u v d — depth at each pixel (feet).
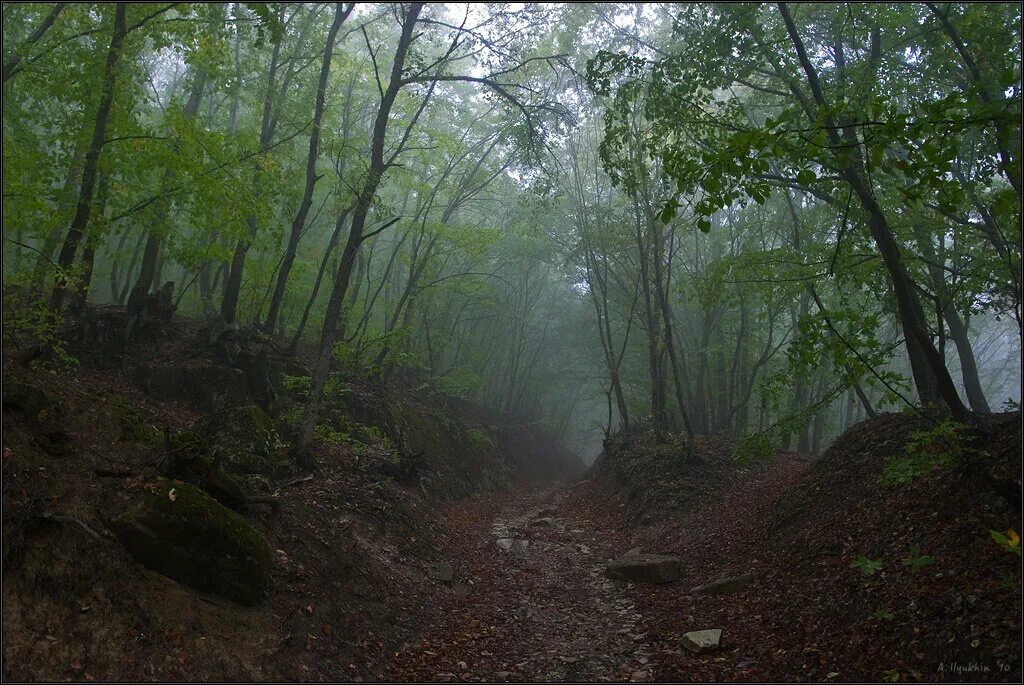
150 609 20.10
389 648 25.41
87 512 21.76
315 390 41.60
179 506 22.41
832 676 19.83
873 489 35.45
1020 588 19.84
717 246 102.01
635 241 80.48
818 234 66.33
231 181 42.65
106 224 38.47
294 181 56.08
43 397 24.84
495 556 45.80
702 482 59.67
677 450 68.28
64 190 37.96
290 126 58.59
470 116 91.97
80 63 40.40
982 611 19.65
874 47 40.65
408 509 43.86
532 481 121.49
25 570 18.13
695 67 38.47
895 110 18.19
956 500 28.22
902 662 19.31
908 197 18.63
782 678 20.62
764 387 34.55
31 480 21.20
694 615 29.68
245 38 50.96
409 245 108.68
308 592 25.81
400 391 90.74
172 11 51.72
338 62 63.10
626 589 36.60
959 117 17.42
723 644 25.04
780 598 28.40
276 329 79.41
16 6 42.09
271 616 23.20
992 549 23.04
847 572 27.58
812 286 48.57
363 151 68.08
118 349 48.65
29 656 16.57
